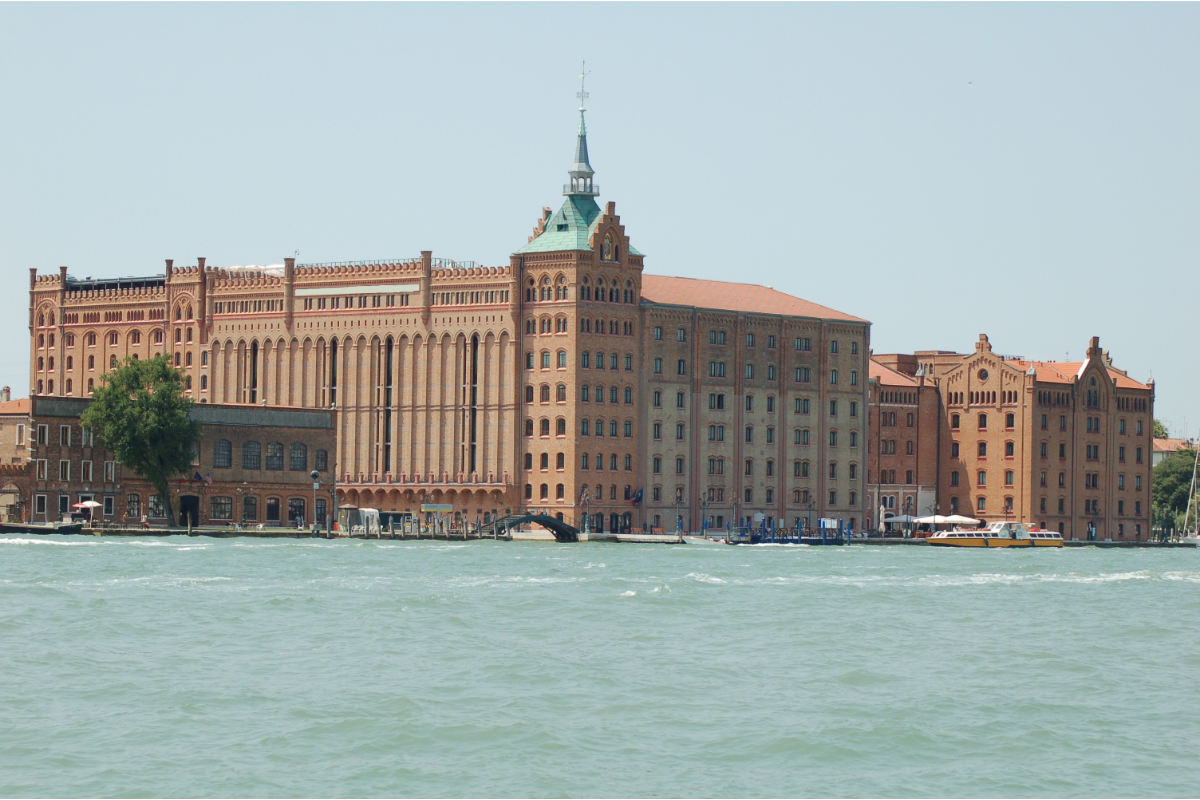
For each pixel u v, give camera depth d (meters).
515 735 99.44
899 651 136.25
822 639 143.00
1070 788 90.19
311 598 167.88
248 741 97.50
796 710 108.25
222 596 169.12
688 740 99.44
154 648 130.38
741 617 160.25
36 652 127.00
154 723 101.75
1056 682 121.19
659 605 169.25
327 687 113.50
